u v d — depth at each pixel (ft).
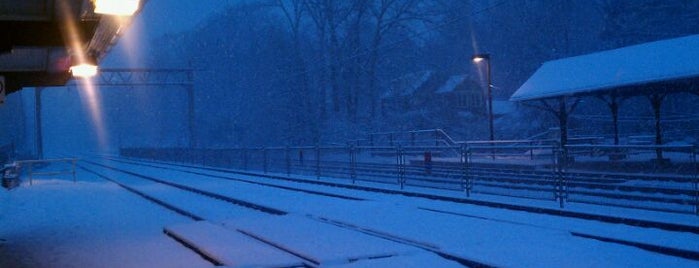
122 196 71.61
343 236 35.22
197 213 50.72
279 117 189.88
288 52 196.65
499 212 44.50
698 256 27.02
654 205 41.60
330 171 89.45
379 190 63.98
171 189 79.36
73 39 31.07
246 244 33.01
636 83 64.39
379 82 186.80
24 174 126.93
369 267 26.53
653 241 30.25
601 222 38.24
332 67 180.24
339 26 180.04
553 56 176.24
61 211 56.75
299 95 186.19
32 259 33.76
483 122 160.45
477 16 211.41
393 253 29.73
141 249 34.55
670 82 63.00
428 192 58.29
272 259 28.66
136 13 27.50
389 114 168.14
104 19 28.53
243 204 58.18
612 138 108.17
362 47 180.24
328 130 169.27
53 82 51.31
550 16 178.60
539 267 25.35
